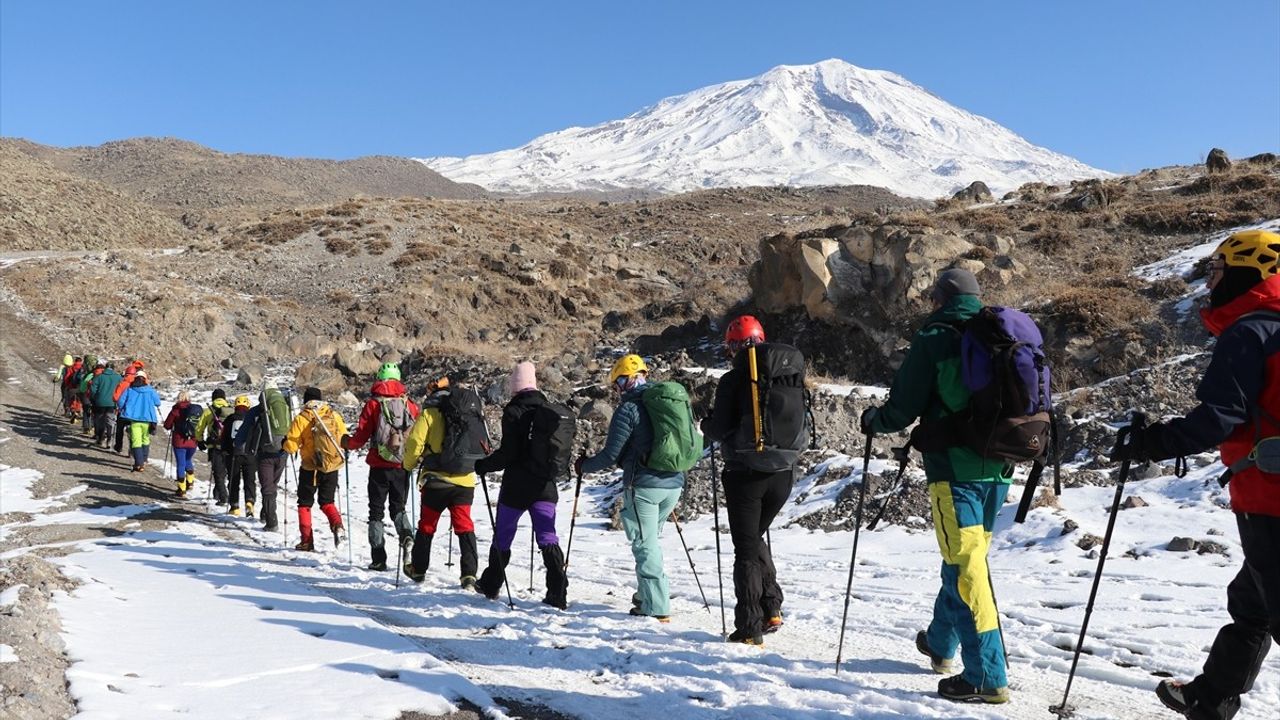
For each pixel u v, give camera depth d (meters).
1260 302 3.61
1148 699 5.01
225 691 4.70
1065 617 7.05
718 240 67.06
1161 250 23.11
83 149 188.50
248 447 12.95
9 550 10.17
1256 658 3.99
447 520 14.05
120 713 4.17
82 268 44.94
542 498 7.72
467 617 7.07
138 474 17.16
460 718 4.52
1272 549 3.54
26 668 4.56
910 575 9.22
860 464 13.66
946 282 4.87
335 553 10.98
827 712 4.61
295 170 181.38
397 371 9.84
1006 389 4.45
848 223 25.27
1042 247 24.44
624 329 32.88
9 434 19.84
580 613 7.38
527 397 7.79
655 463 7.12
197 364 36.12
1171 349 16.88
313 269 49.62
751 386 6.13
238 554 10.25
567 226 73.19
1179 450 3.67
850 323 22.69
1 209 70.81
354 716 4.36
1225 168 30.89
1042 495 11.03
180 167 169.50
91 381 20.11
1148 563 8.83
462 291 45.97
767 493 6.29
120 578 8.09
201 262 49.53
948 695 4.86
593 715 4.65
